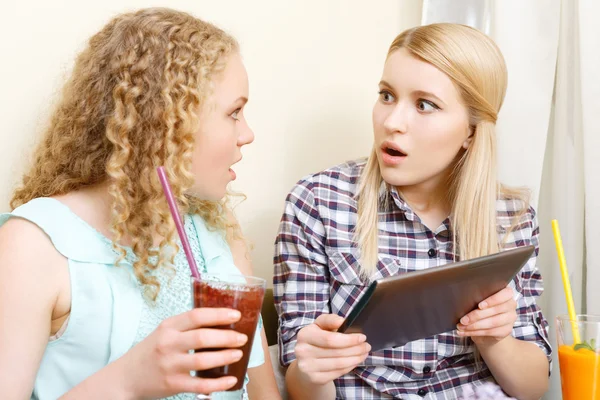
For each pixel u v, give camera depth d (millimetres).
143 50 1119
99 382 910
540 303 2004
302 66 1874
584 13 1811
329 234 1546
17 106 1400
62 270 1080
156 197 1108
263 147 1805
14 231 1064
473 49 1470
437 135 1456
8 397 985
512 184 1930
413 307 1108
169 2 1608
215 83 1143
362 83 2027
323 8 1905
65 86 1225
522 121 1916
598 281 1802
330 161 1960
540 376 1496
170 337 852
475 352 1530
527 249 1182
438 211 1601
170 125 1092
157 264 1146
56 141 1185
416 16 2143
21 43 1400
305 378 1219
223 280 932
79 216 1141
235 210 1755
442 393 1503
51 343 1094
